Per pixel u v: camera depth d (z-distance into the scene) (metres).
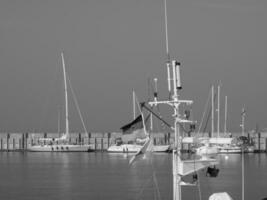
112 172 118.38
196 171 29.62
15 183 98.75
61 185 94.62
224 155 176.12
